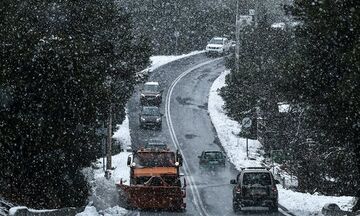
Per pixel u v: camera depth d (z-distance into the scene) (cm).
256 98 8931
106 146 6556
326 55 3928
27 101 3759
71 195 4309
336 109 3775
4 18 3744
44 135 3816
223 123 9425
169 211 4325
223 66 13275
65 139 3956
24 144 3816
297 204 4666
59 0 4238
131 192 4294
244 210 4291
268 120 7900
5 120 3716
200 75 12412
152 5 13738
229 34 14900
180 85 11612
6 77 3644
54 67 3734
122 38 5312
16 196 3984
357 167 4194
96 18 4853
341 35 3656
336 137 4025
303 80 4016
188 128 9212
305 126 6225
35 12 4059
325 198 4950
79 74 3816
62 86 3806
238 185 4144
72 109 3875
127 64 5397
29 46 3675
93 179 5062
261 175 4128
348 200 4803
